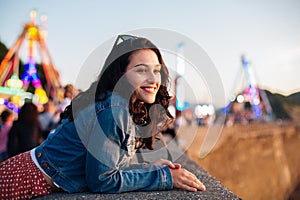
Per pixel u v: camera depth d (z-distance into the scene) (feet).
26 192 5.45
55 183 5.50
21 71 93.20
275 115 217.36
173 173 5.85
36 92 60.59
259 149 90.94
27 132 12.67
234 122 101.24
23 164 5.61
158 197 5.28
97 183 5.22
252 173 77.46
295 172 124.06
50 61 77.71
